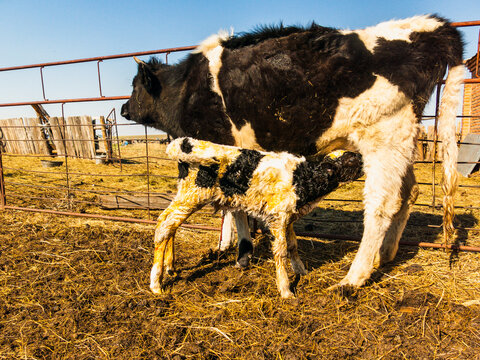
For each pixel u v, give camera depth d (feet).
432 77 10.07
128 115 15.33
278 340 7.88
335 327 8.42
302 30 10.91
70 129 40.81
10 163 35.94
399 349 7.61
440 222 17.12
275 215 9.65
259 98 10.97
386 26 10.37
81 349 7.61
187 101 12.42
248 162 9.58
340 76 10.04
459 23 11.15
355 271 10.34
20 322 8.64
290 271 11.57
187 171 9.92
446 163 10.41
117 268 11.67
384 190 10.20
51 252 12.95
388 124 10.10
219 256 12.89
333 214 18.92
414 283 10.62
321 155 11.53
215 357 7.39
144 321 8.66
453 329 8.29
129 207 19.63
